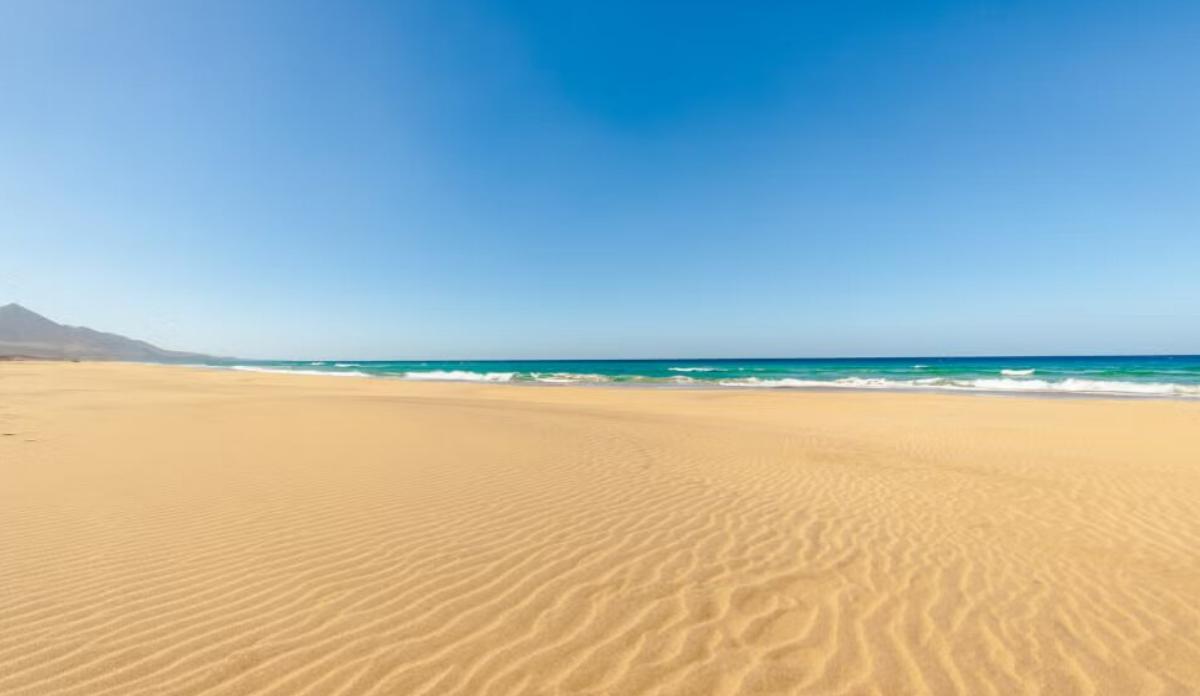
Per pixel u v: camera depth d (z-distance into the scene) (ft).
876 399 91.45
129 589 14.44
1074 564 17.78
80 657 11.27
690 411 73.20
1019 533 20.93
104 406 63.21
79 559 16.38
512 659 11.62
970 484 29.12
